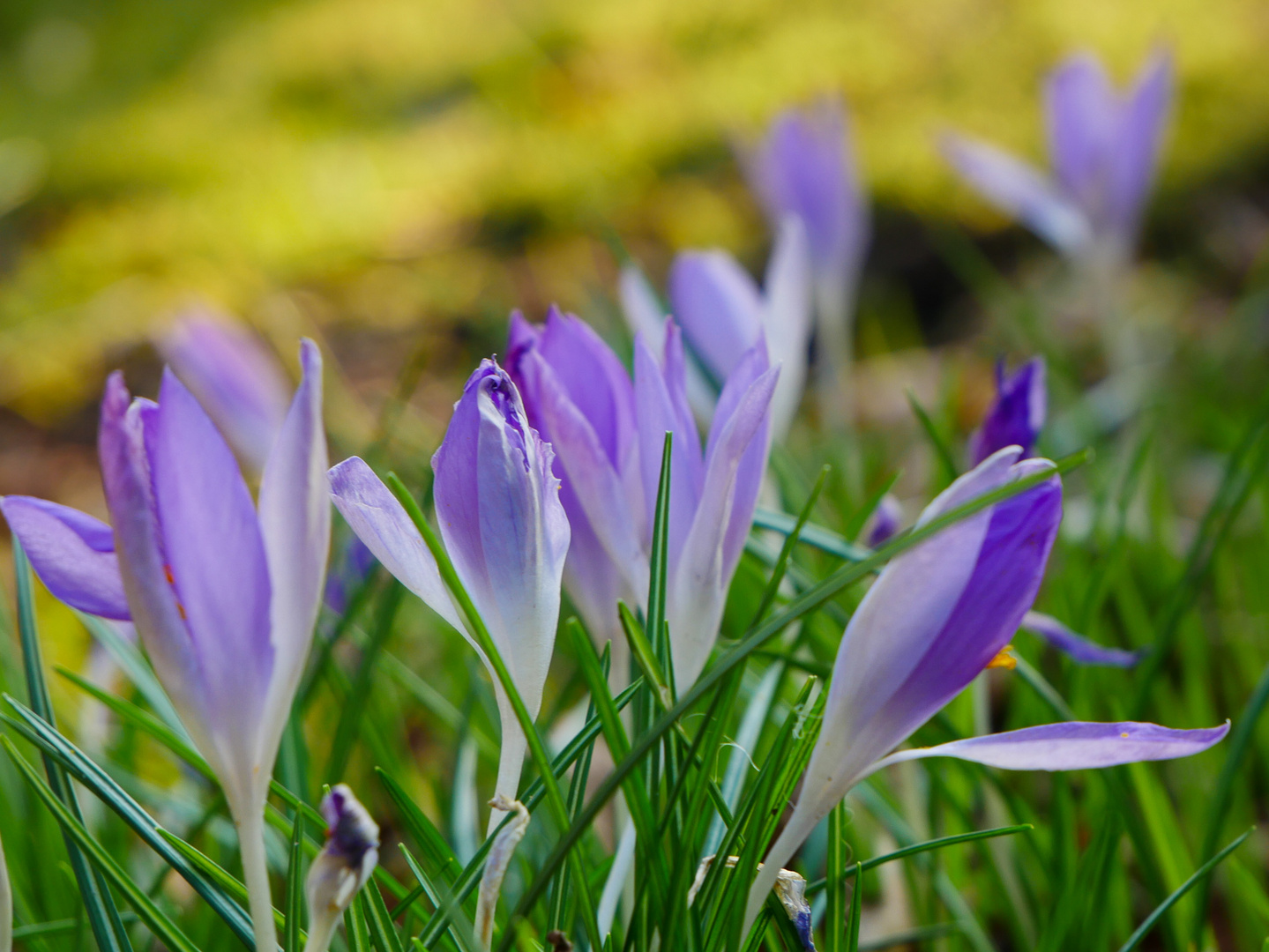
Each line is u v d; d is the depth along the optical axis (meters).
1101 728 0.48
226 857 0.60
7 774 0.64
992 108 2.44
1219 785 0.58
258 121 3.19
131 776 0.64
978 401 1.51
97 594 0.48
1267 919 0.59
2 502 0.48
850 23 2.93
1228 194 1.99
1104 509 0.85
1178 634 0.86
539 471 0.49
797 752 0.51
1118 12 2.71
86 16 4.38
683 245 2.17
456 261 2.31
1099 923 0.57
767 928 0.53
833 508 1.01
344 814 0.48
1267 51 2.36
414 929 0.57
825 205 0.98
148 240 2.57
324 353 1.95
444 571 0.48
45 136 3.35
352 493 0.49
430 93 3.18
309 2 4.04
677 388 0.51
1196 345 1.45
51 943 0.58
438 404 1.73
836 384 1.02
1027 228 1.98
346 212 2.58
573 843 0.48
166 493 0.47
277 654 0.48
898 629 0.49
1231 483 0.66
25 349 2.19
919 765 0.62
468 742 0.63
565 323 0.51
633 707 0.53
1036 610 0.87
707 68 2.91
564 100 2.93
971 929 0.59
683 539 0.51
